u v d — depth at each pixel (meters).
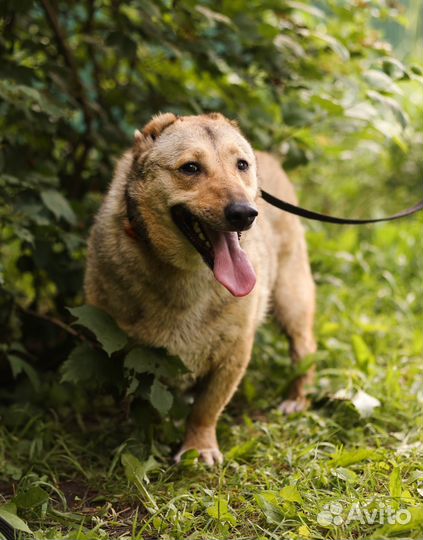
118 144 2.13
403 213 1.89
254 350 2.16
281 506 1.59
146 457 1.79
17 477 1.74
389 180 3.07
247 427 1.91
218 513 1.55
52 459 1.80
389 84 2.06
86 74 2.40
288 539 1.52
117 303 1.79
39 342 2.11
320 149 2.38
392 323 2.34
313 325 2.26
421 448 1.76
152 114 2.16
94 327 1.74
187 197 1.69
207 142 1.72
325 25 2.39
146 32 2.04
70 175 2.15
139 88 2.18
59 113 1.92
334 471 1.65
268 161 2.09
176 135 1.73
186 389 1.92
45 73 2.04
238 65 2.14
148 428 1.80
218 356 1.82
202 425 1.83
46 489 1.71
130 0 2.04
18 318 2.05
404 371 2.09
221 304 1.79
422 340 2.21
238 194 1.66
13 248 2.24
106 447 1.86
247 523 1.58
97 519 1.60
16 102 1.91
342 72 2.25
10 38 2.04
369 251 2.65
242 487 1.68
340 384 2.02
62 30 2.08
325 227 2.77
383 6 2.23
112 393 1.83
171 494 1.66
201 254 1.70
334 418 1.92
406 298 2.45
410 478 1.64
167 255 1.74
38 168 1.98
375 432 1.85
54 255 2.01
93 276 1.82
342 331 2.26
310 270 2.21
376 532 1.49
